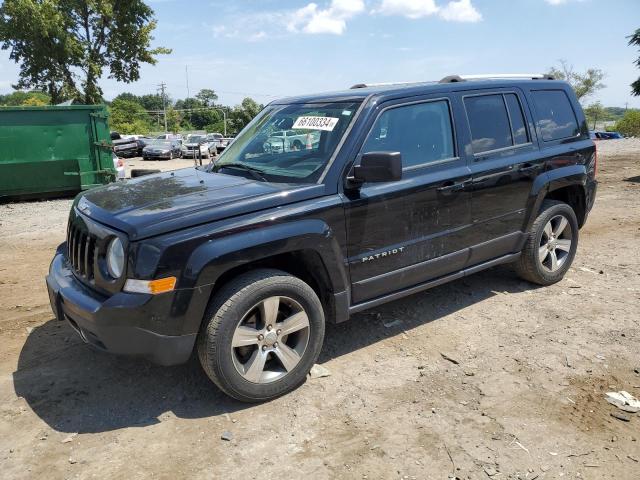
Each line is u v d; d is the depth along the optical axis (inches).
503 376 147.7
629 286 212.7
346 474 111.2
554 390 140.3
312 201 140.9
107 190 157.9
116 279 124.3
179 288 122.1
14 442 123.6
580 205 223.8
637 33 671.1
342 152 148.2
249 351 136.2
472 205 175.6
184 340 125.5
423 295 207.5
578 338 169.0
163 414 133.4
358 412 132.6
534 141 197.9
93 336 129.5
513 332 174.7
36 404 138.8
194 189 146.2
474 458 114.9
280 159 161.5
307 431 125.6
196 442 122.4
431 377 148.3
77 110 481.7
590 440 120.0
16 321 192.4
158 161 1280.8
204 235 124.4
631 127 2679.6
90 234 133.3
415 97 165.9
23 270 255.8
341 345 168.6
